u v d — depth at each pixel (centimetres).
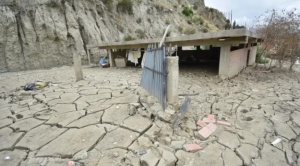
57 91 485
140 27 1948
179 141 227
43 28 1101
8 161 197
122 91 454
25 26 1039
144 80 456
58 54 1155
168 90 292
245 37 517
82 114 318
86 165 188
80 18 1289
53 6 1172
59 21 1173
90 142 229
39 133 256
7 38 981
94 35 1325
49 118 306
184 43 692
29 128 272
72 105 368
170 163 186
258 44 1088
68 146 222
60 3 1203
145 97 376
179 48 1261
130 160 195
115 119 294
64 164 191
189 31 2414
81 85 559
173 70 281
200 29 2788
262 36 820
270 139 242
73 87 532
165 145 221
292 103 380
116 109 336
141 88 469
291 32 722
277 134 256
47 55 1109
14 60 995
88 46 1138
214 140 235
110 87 517
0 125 284
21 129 269
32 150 216
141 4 2159
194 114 312
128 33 1759
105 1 1650
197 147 215
